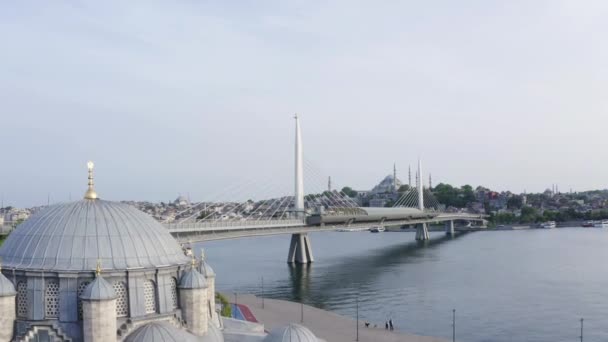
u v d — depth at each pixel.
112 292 48.50
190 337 50.75
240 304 128.62
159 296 53.03
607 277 169.88
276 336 54.81
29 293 50.00
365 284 163.62
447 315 122.62
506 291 149.38
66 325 49.06
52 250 51.31
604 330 109.12
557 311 125.50
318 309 125.19
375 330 106.00
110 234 52.97
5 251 53.59
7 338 49.44
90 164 57.28
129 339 49.38
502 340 103.19
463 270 189.88
